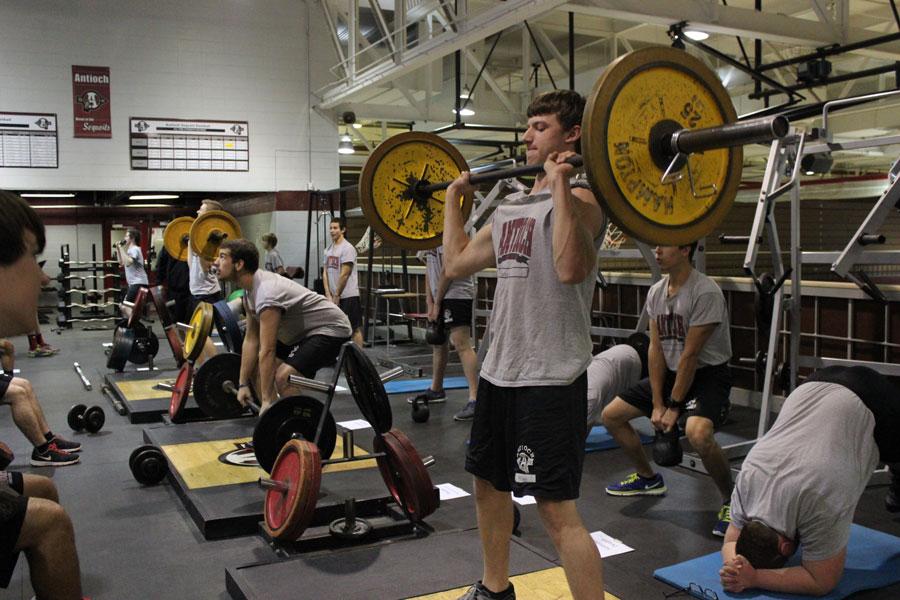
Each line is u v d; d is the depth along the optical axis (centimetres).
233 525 329
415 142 309
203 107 1111
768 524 253
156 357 853
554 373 198
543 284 202
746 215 1221
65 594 180
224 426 482
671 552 304
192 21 1099
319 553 302
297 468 300
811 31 708
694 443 328
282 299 402
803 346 512
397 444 320
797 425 261
